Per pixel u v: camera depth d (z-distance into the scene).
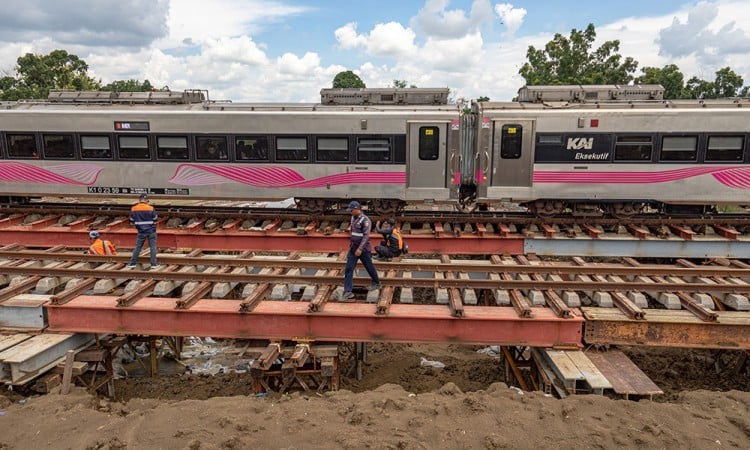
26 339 7.82
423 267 9.71
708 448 5.22
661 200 12.60
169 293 9.34
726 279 9.23
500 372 9.41
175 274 9.10
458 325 7.80
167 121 13.29
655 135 12.33
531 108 12.70
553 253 12.60
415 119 12.73
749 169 12.29
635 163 12.45
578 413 5.84
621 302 8.09
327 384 8.06
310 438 5.38
